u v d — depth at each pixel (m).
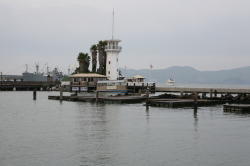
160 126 46.72
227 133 41.88
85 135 40.41
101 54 131.88
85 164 29.36
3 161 30.00
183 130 43.78
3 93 127.00
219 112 62.41
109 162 29.95
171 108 68.75
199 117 55.53
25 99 95.31
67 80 152.50
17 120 52.53
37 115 58.62
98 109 67.69
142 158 31.14
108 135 40.44
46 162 29.81
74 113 61.12
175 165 29.28
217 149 34.22
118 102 81.00
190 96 82.50
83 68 140.12
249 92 86.56
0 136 39.75
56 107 72.38
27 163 29.52
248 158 31.27
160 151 33.38
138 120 52.12
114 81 98.31
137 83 108.31
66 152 32.84
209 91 91.56
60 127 45.81
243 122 50.16
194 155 32.12
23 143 36.22
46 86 151.12
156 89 106.50
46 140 37.69
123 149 34.06
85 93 106.19
